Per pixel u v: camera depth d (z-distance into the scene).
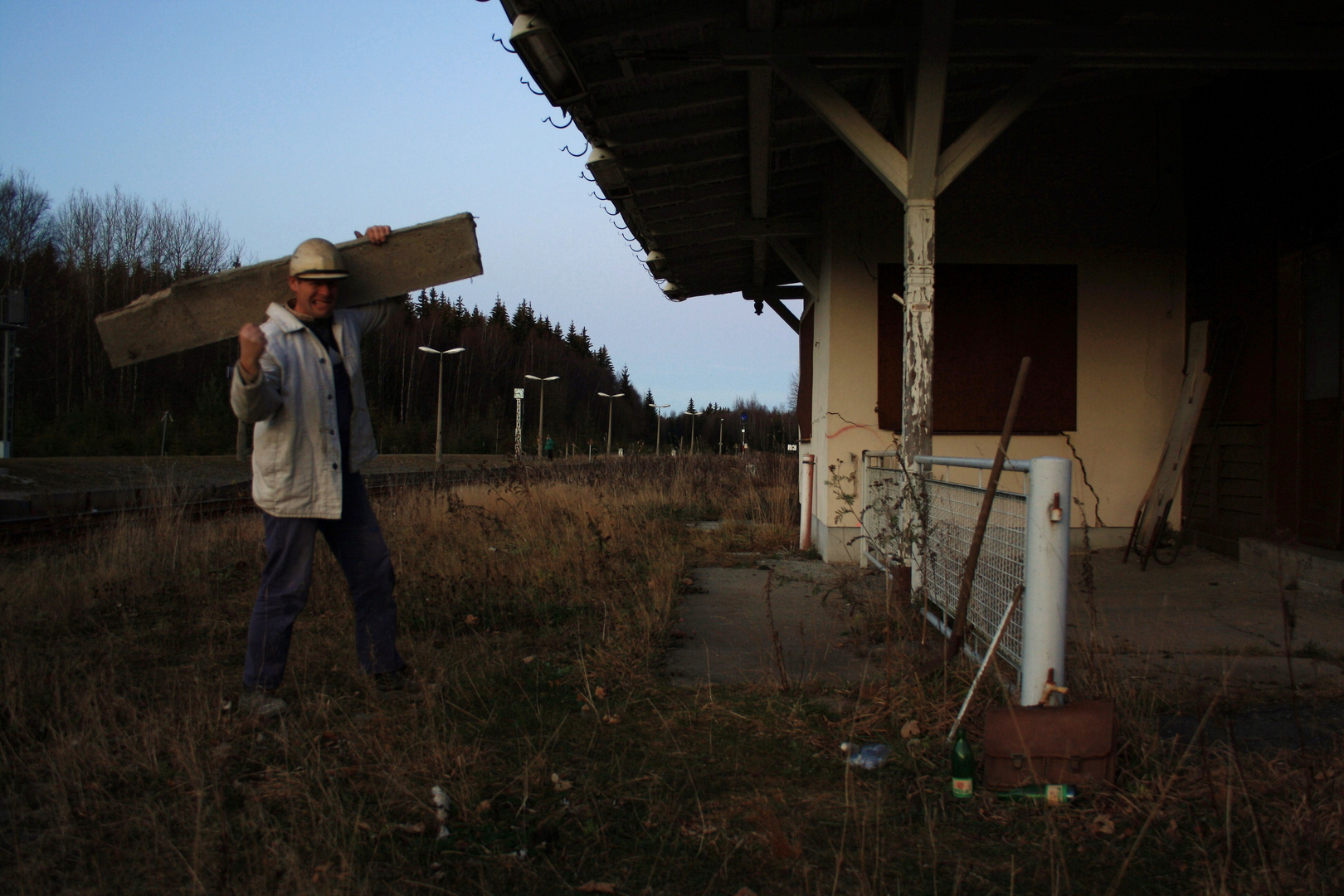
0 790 2.87
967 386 8.20
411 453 57.81
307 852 2.41
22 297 23.62
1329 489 6.21
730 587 6.89
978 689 3.53
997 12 5.80
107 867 2.35
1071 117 8.23
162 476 23.78
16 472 20.89
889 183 5.63
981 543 3.83
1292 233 6.62
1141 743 3.06
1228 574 6.67
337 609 5.37
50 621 5.29
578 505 10.41
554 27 4.74
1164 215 8.21
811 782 2.96
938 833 2.59
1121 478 8.16
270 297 3.77
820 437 9.11
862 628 4.97
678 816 2.69
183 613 5.66
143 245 51.53
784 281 13.30
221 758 2.98
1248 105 7.15
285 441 3.48
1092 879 2.32
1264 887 2.21
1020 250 8.23
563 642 4.89
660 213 8.82
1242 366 7.23
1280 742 3.19
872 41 5.46
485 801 2.71
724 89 6.29
